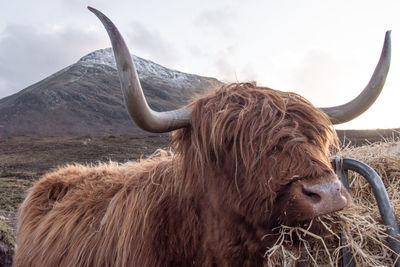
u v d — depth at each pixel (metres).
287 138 1.94
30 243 2.91
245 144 2.02
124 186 2.75
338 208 1.77
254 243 2.10
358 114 2.31
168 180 2.55
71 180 3.26
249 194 2.00
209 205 2.29
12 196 11.23
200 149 2.24
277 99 2.15
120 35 1.91
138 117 2.04
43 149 35.44
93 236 2.57
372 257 2.14
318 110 2.21
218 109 2.20
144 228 2.41
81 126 111.25
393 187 2.56
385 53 2.11
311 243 2.36
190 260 2.39
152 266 2.33
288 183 1.86
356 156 2.88
